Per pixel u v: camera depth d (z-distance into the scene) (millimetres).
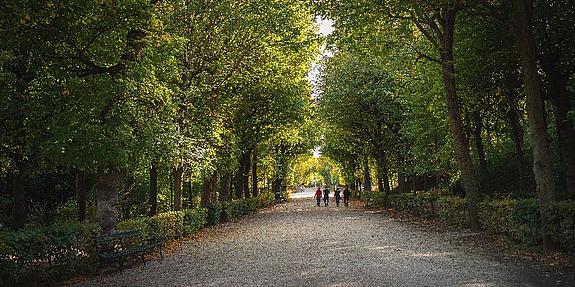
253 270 10242
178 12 18438
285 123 31031
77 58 11508
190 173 21312
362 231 17547
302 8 19562
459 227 17000
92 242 10961
